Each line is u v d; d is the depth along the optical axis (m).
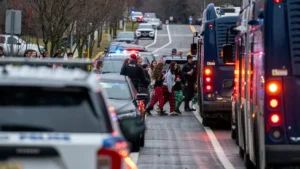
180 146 35.25
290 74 21.19
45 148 11.36
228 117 43.56
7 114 11.84
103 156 11.70
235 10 44.59
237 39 32.19
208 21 43.44
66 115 11.96
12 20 41.12
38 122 11.83
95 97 12.22
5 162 11.28
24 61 14.89
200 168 28.17
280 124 21.20
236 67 32.78
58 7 54.25
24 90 12.04
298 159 21.17
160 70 53.44
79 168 11.51
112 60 56.47
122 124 15.56
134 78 45.78
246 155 27.56
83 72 13.50
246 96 27.25
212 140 37.91
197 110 57.09
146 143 36.22
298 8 21.17
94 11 69.94
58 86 12.05
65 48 68.69
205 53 43.25
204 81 43.28
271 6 21.23
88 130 11.89
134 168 22.64
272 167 21.47
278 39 21.22
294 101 21.16
